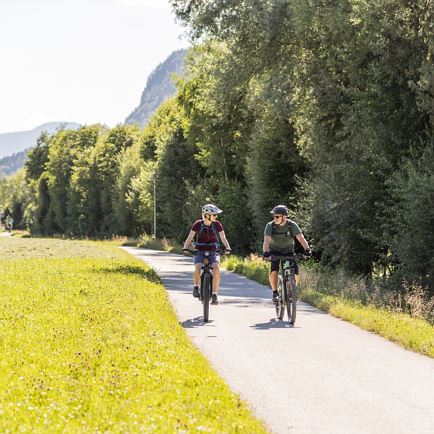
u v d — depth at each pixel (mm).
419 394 8250
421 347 10992
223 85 36031
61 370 8969
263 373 9367
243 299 19484
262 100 36625
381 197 27625
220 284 24781
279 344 11672
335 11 28484
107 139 119062
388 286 23906
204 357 10133
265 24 32938
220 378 8734
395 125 26391
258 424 6707
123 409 7043
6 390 7797
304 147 33781
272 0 32969
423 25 24906
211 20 35375
